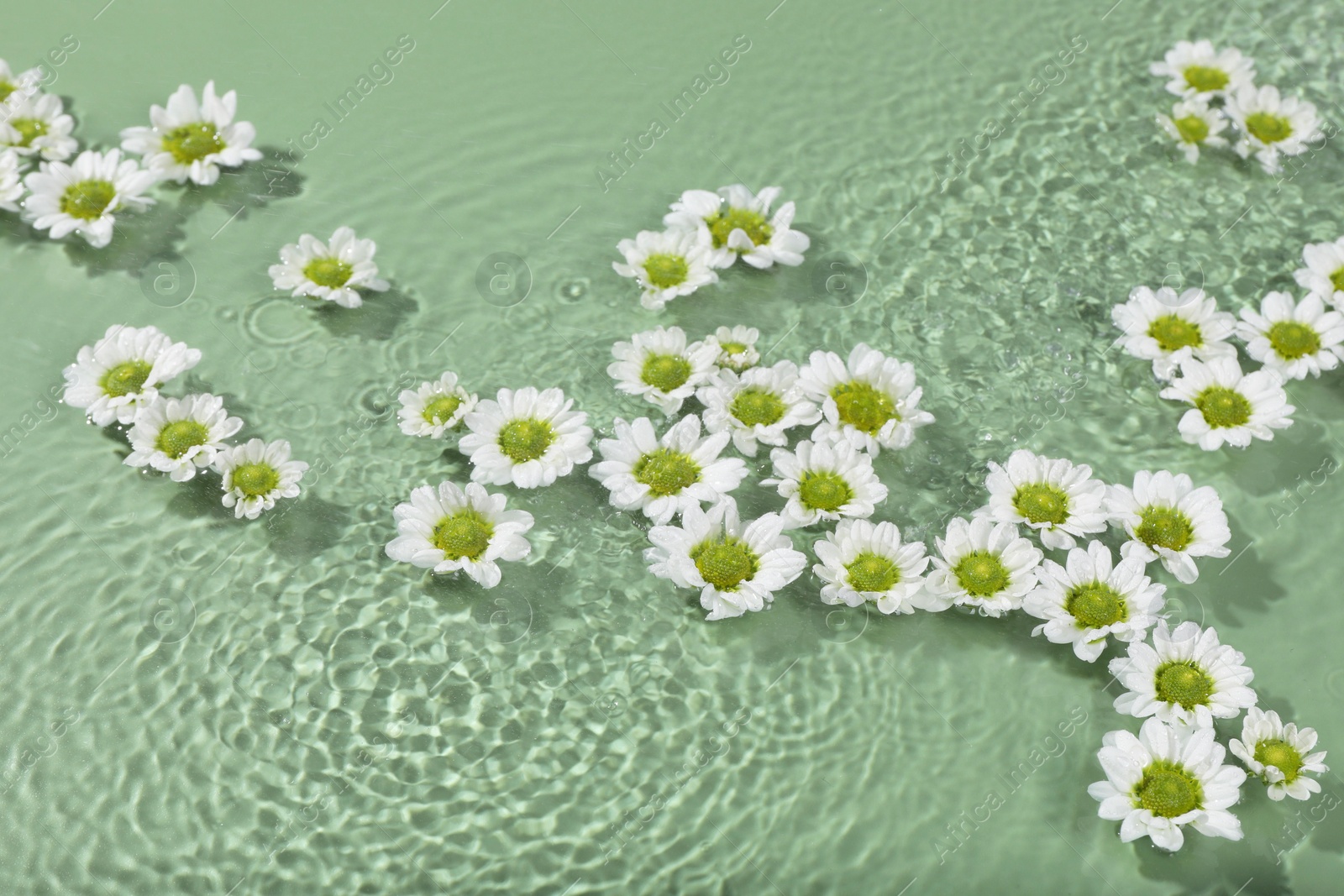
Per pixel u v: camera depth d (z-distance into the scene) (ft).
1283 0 3.02
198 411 2.64
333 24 2.97
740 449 2.63
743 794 2.52
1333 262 2.75
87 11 2.96
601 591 2.61
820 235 2.84
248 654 2.58
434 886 2.49
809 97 2.95
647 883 2.49
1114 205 2.87
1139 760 2.47
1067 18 3.01
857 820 2.52
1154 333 2.71
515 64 2.96
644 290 2.78
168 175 2.82
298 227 2.82
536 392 2.64
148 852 2.50
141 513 2.65
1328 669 2.58
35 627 2.59
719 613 2.53
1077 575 2.54
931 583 2.56
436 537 2.57
